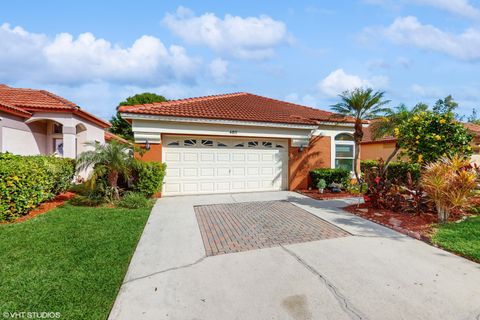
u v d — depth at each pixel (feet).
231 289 11.41
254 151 38.68
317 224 21.74
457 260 14.48
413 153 27.84
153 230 19.69
